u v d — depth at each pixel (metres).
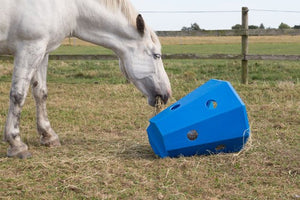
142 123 5.93
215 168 3.87
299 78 10.62
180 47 27.03
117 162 4.05
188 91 8.41
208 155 4.22
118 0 4.40
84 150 4.55
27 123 5.82
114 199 3.20
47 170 3.79
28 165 3.90
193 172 3.74
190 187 3.44
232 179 3.62
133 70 4.52
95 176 3.64
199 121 4.05
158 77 4.56
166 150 4.08
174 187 3.44
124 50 4.49
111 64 13.64
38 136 5.12
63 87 8.93
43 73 4.66
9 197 3.22
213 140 4.07
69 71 12.12
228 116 4.04
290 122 5.85
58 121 5.97
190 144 4.07
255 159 4.08
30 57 4.06
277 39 41.31
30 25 3.95
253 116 6.21
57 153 4.39
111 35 4.45
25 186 3.43
